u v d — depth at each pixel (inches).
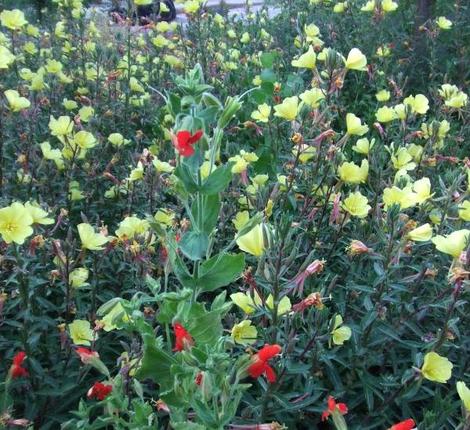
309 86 76.9
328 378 41.0
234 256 27.1
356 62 50.6
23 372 31.4
